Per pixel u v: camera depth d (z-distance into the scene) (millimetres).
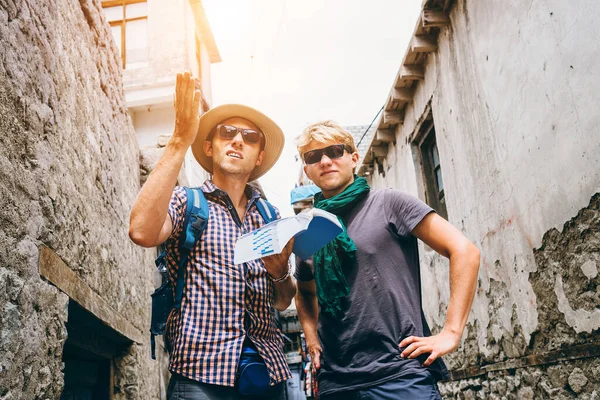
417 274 2092
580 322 3188
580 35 2934
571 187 3156
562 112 3197
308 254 1945
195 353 1720
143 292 4738
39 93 2367
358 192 2148
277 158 2363
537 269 3664
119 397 4016
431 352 1802
